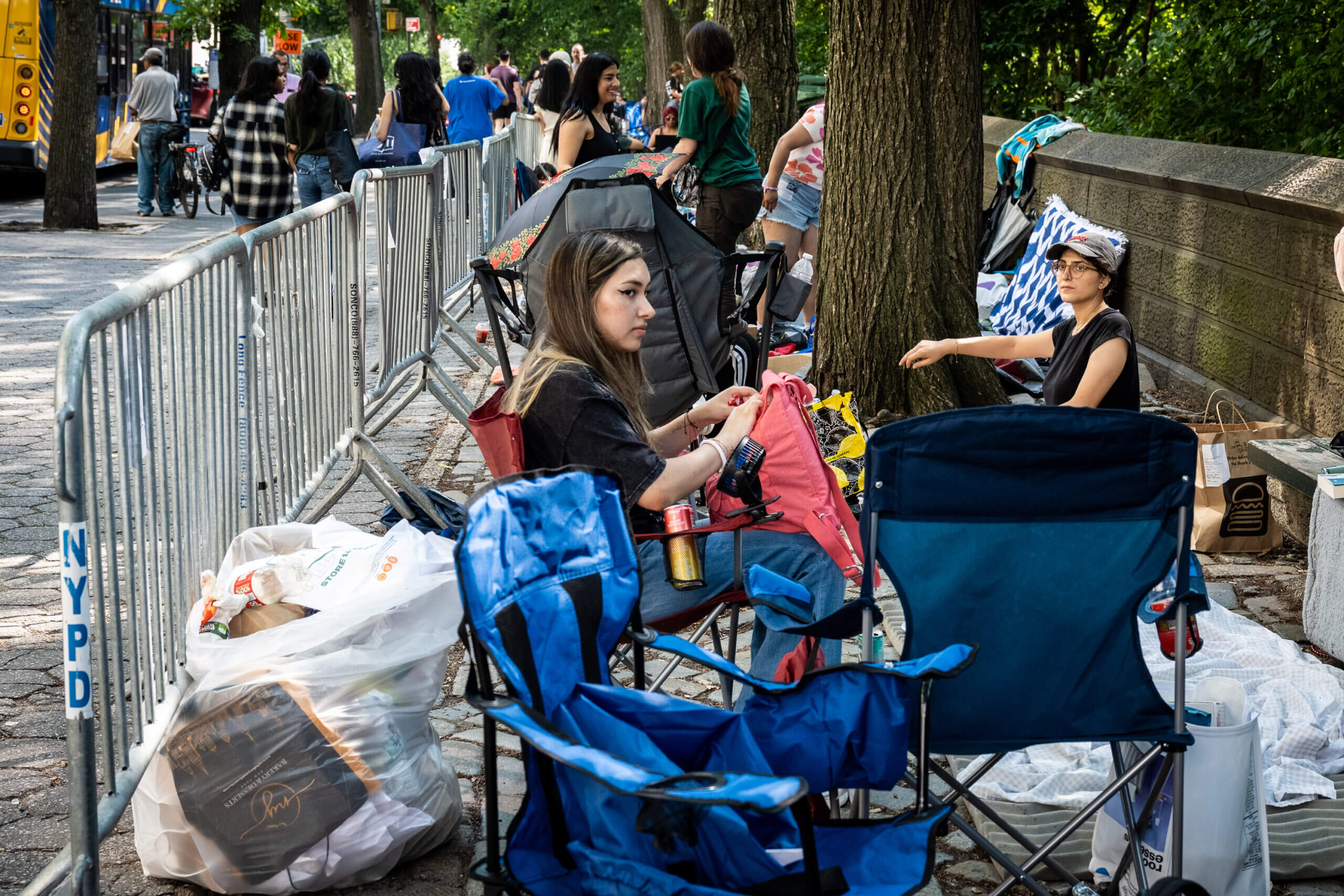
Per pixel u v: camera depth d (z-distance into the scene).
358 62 34.78
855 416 5.17
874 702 2.39
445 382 6.83
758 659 3.36
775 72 12.21
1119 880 2.79
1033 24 12.91
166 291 3.08
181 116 24.78
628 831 2.16
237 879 2.84
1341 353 5.72
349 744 2.86
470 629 2.15
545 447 3.00
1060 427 2.47
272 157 11.01
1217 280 7.07
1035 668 2.55
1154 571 2.55
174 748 2.83
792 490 3.40
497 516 2.26
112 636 2.71
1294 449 4.73
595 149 9.21
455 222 8.20
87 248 13.34
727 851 2.12
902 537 2.54
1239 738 2.67
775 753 2.41
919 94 6.58
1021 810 3.32
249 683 2.82
